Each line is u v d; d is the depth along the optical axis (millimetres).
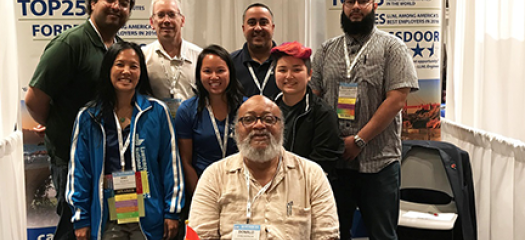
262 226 2078
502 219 2934
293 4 3693
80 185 2439
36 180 3475
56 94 2660
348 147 2854
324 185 2184
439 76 3762
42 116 2721
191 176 2674
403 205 3193
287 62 2604
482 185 3236
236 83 2703
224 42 3734
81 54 2656
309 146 2648
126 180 2453
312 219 2158
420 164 3174
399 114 2975
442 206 3123
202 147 2658
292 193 2133
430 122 3758
